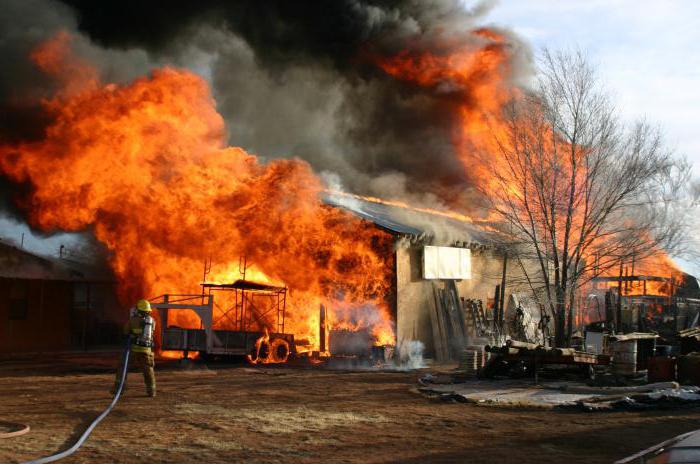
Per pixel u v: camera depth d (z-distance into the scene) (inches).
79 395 454.9
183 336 732.0
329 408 404.2
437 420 362.0
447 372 668.1
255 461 257.4
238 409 394.9
